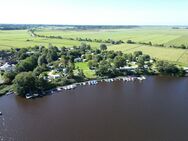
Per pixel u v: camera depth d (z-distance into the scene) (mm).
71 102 169000
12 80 199750
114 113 150125
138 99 174750
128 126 133625
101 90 196125
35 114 149750
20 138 122438
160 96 181000
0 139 121438
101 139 121062
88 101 171250
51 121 140500
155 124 135500
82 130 129875
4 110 155875
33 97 177875
